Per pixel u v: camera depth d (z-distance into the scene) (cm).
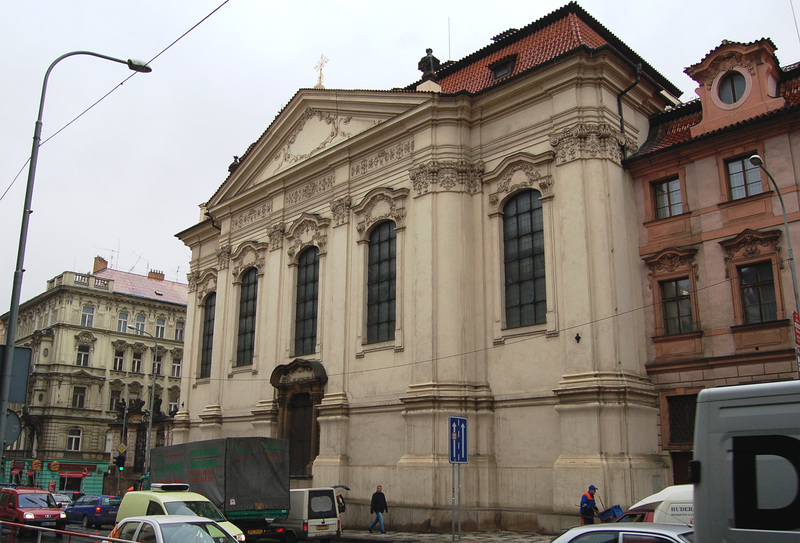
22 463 5878
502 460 2328
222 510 1939
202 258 4038
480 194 2592
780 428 705
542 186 2384
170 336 6800
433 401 2384
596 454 2050
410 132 2767
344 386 2789
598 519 1972
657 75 2819
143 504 1664
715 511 725
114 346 6406
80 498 3247
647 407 2161
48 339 6162
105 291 6431
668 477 2139
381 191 2823
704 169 2230
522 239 2456
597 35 2700
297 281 3228
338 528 2089
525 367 2333
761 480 704
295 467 2948
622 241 2288
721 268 2139
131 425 4397
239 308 3591
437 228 2569
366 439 2652
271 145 3516
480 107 2652
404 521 2348
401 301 2648
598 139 2327
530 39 2792
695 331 2159
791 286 1983
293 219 3309
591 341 2153
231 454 1994
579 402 2122
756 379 2006
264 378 3228
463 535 2164
